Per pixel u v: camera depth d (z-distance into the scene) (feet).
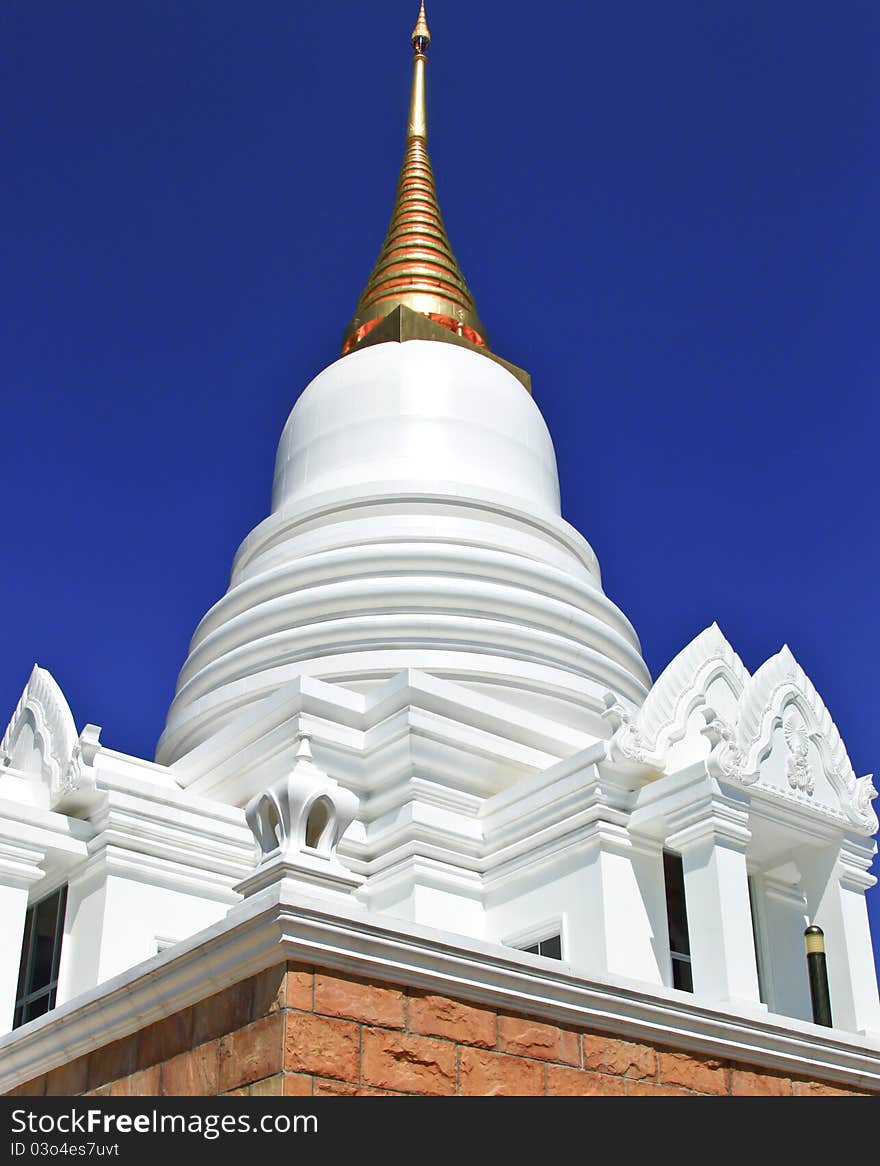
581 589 97.19
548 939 68.85
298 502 101.35
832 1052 48.52
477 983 40.14
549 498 107.96
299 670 87.71
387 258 125.80
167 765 94.43
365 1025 37.50
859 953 68.33
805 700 71.97
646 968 65.77
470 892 73.00
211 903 73.00
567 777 70.33
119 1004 42.19
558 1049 41.39
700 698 72.43
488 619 90.33
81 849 72.13
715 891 63.16
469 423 104.83
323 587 92.22
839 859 69.87
